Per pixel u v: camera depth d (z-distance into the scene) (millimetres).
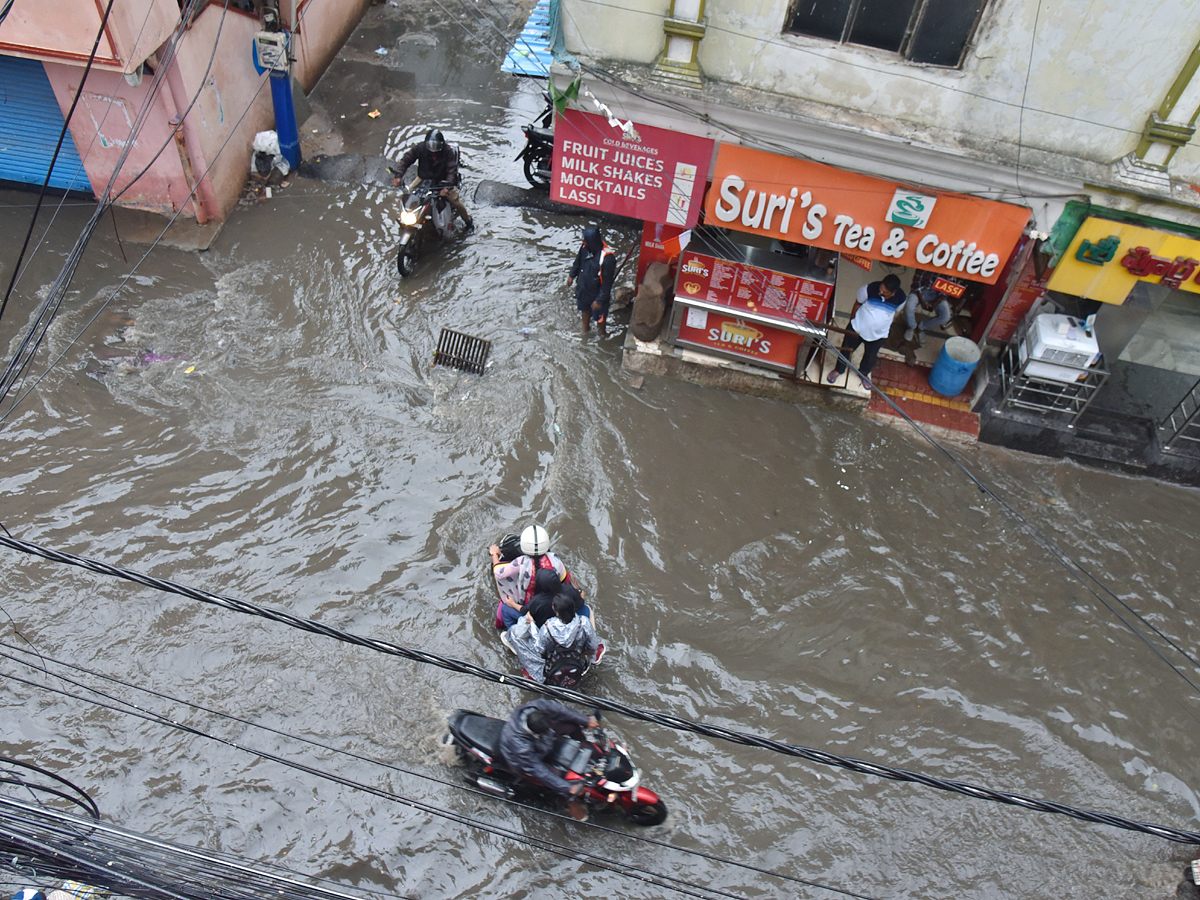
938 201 7840
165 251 10328
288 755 6289
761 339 9180
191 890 3682
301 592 7328
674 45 7605
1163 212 7438
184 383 8891
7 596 7008
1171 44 6754
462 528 7934
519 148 12758
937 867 6125
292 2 11469
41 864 3506
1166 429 9180
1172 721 7168
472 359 9359
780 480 8766
